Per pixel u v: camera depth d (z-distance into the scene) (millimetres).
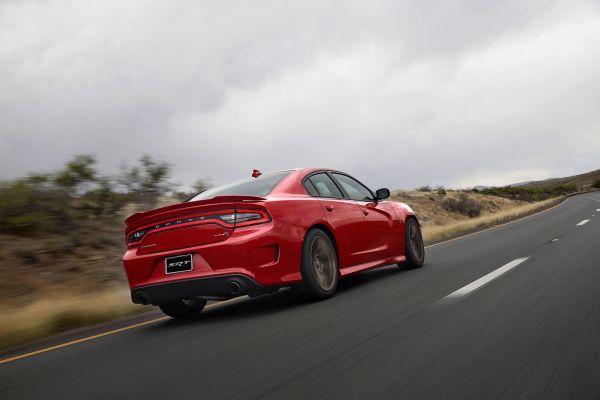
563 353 2740
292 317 4281
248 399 2322
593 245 8203
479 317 3717
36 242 8836
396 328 3539
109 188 10188
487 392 2248
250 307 5246
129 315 5910
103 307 5734
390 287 5527
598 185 104875
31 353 3980
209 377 2725
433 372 2551
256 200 4477
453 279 5738
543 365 2562
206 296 4523
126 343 3982
